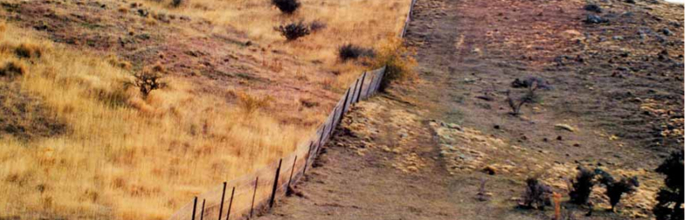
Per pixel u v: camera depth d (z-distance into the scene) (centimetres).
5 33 3133
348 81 3428
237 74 3281
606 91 3747
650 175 2536
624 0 6159
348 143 2498
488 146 2727
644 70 4131
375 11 5372
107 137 2302
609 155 2802
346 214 1828
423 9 5694
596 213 1967
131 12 4028
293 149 2433
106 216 1656
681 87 3797
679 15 5644
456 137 2770
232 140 2444
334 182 2116
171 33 3762
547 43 4728
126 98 2662
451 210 1944
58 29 3406
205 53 3509
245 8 5203
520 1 6028
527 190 2039
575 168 2573
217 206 1695
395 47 3644
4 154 2025
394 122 2850
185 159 2212
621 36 4878
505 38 4859
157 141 2330
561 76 4038
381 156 2430
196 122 2559
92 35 3416
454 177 2306
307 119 2803
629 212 2005
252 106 2819
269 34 4297
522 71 4144
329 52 3984
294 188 2000
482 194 2123
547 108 3462
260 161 2273
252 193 1816
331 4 5588
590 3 5934
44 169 1961
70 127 2342
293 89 3189
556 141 2945
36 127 2300
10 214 1597
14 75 2656
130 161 2142
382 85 3481
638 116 3319
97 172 1994
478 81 3888
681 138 2972
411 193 2094
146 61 3222
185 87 2953
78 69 2878
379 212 1873
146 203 1780
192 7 5012
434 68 4112
